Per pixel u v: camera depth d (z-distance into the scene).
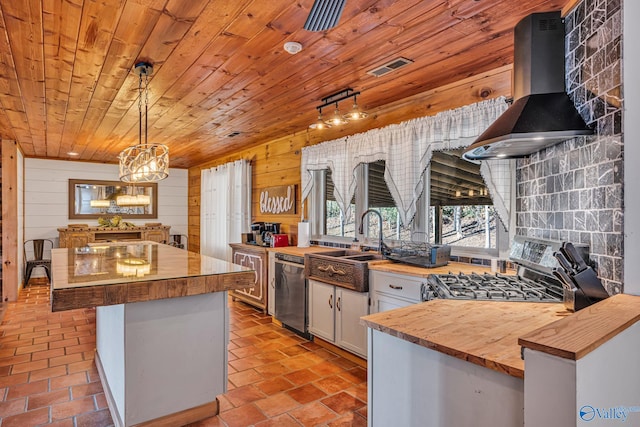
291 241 4.88
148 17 1.94
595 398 0.90
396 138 3.29
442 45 2.29
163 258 2.84
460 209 3.07
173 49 2.32
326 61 2.52
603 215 1.57
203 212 7.29
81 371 2.93
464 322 1.42
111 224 7.17
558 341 0.90
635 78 1.42
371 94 3.23
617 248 1.49
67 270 2.24
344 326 3.15
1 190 5.21
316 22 1.52
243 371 2.95
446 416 1.23
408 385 1.35
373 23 2.03
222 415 2.32
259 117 3.98
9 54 2.36
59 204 7.05
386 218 3.73
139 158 3.01
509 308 1.61
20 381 2.76
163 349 2.12
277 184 5.19
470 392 1.16
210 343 2.28
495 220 2.81
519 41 1.95
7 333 3.85
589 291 1.50
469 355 1.12
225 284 2.15
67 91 3.08
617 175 1.48
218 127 4.44
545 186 2.07
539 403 0.89
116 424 2.17
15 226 5.20
